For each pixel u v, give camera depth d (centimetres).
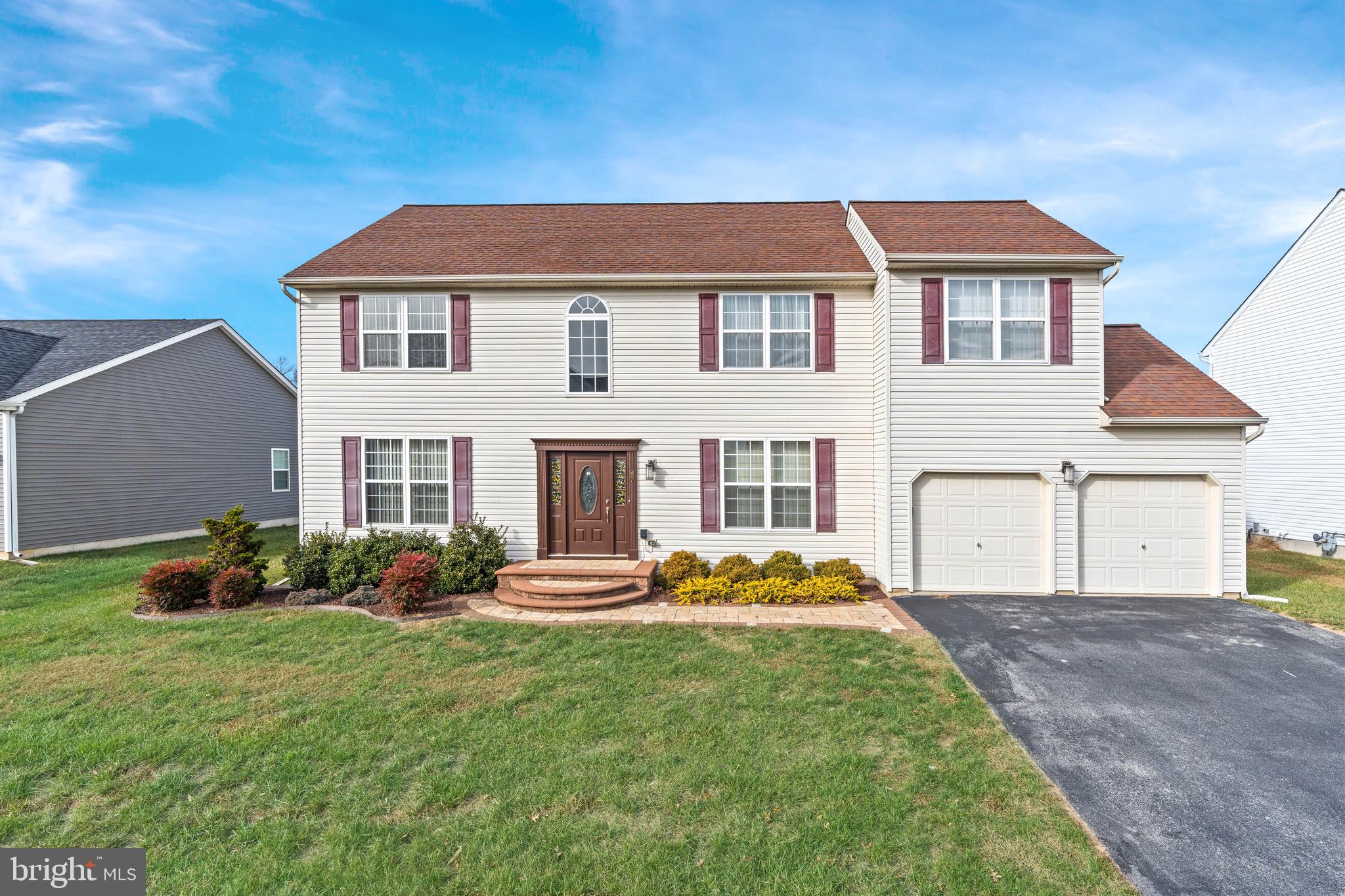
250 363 2050
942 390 1028
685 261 1170
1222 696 600
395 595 892
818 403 1130
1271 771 462
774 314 1141
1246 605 943
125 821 398
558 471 1153
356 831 383
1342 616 880
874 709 562
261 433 2095
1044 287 1022
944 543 1045
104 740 504
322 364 1148
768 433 1134
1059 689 615
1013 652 726
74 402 1505
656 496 1141
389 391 1148
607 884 335
